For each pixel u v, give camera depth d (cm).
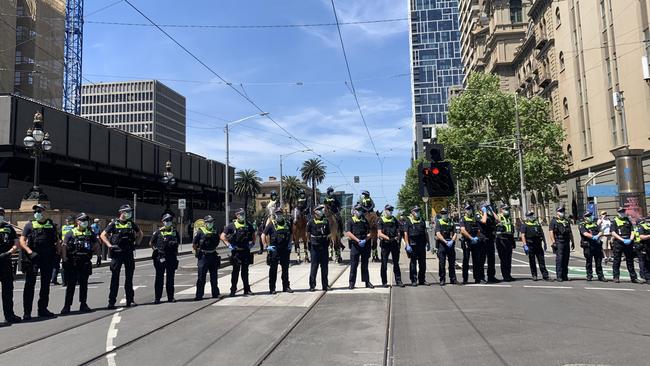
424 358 679
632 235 1459
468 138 4647
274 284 1278
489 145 4338
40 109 3359
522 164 4259
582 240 1498
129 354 723
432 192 1748
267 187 13600
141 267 2378
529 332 812
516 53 6569
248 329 871
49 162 3391
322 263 1310
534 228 1492
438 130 5019
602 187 2761
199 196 6112
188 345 768
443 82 17250
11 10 6738
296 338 804
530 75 5947
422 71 17412
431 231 2322
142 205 4544
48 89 7512
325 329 863
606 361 648
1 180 3161
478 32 9362
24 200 2781
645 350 696
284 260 1288
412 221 1391
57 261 1667
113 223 1155
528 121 4638
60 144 3503
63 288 1558
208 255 1222
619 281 1451
